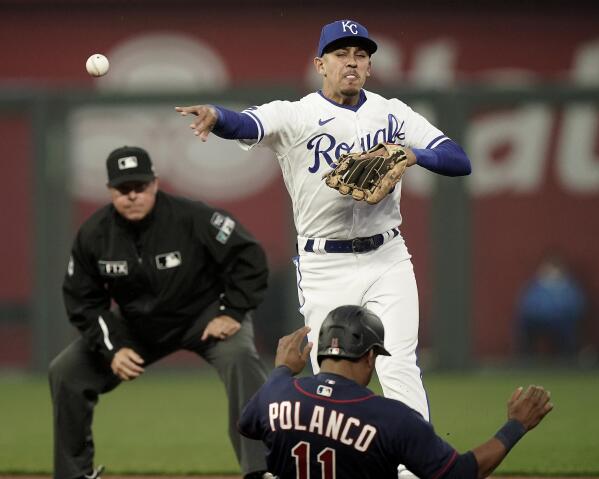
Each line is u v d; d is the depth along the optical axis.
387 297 21.70
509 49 66.50
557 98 56.47
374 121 21.59
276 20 66.44
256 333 56.12
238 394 23.44
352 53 21.19
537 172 64.88
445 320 55.72
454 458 15.80
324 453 15.94
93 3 66.12
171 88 57.31
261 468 23.14
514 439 16.20
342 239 21.80
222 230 23.44
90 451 23.86
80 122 63.53
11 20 66.31
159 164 64.31
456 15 66.44
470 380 52.72
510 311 64.31
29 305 64.06
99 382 23.64
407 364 21.33
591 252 64.75
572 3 66.31
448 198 55.75
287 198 64.31
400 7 66.44
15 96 56.94
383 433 15.80
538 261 64.75
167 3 66.25
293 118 21.27
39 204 56.53
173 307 23.66
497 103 56.31
